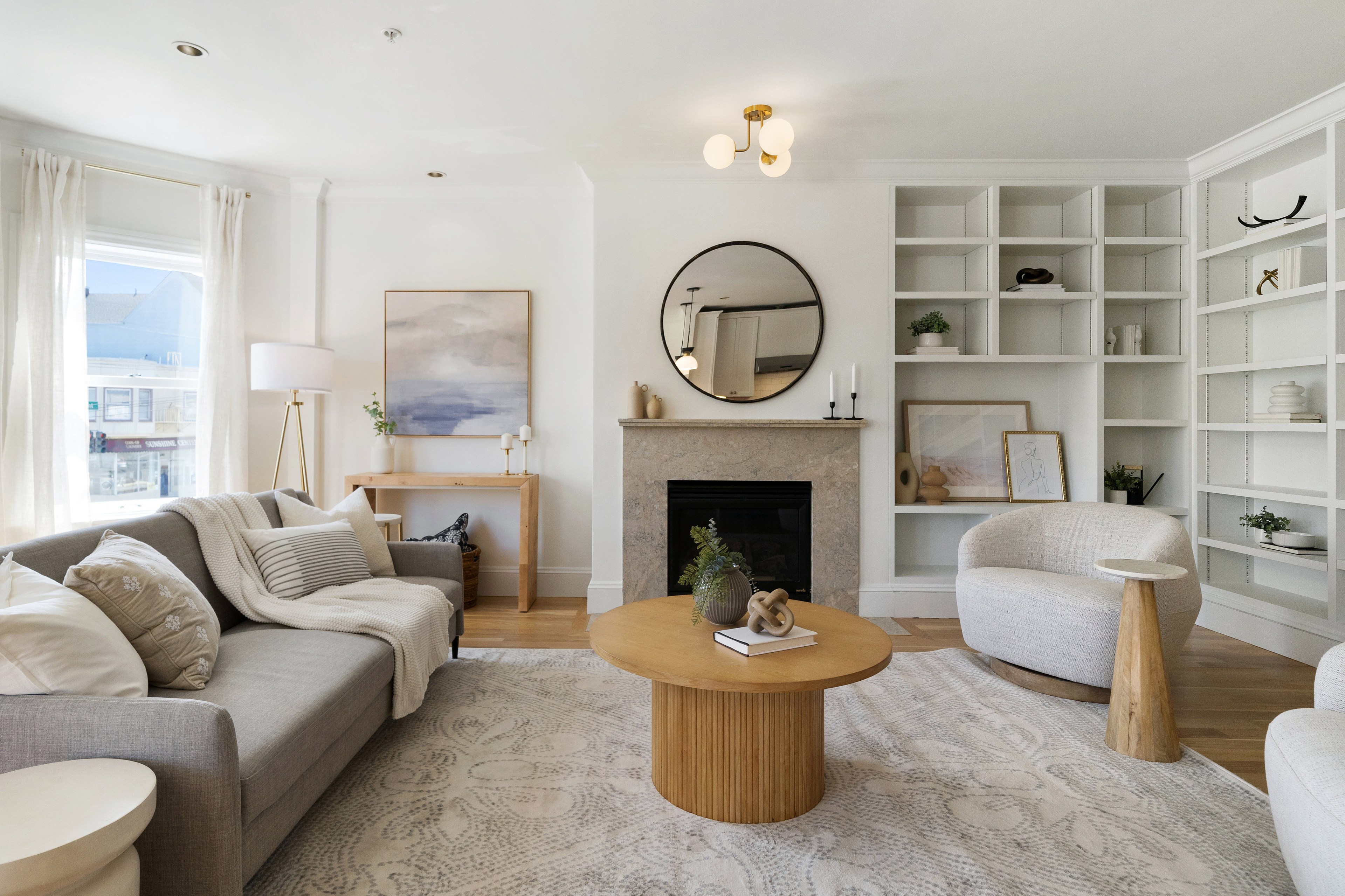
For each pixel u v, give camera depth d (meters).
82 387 3.55
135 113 3.31
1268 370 3.75
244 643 2.03
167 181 3.85
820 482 3.91
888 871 1.60
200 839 1.27
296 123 3.42
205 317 3.89
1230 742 2.33
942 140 3.58
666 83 2.98
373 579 2.72
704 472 3.92
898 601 3.93
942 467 4.20
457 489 4.38
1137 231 4.25
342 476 4.37
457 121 3.39
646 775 2.07
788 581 4.02
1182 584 2.57
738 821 1.80
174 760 1.27
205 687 1.70
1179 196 3.98
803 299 3.95
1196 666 3.12
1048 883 1.56
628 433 3.94
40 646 1.35
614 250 3.98
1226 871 1.61
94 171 3.65
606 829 1.77
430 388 4.37
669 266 3.99
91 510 3.71
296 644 2.03
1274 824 1.73
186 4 2.43
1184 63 2.80
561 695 2.70
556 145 3.68
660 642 1.98
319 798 1.89
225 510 2.44
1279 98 3.12
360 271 4.37
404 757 2.17
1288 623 3.27
